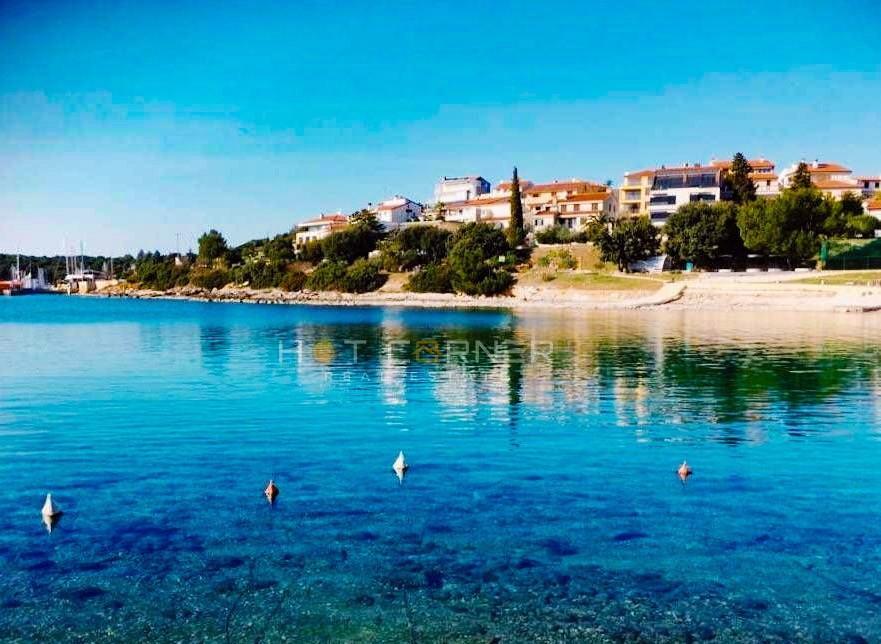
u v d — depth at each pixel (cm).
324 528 1566
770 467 2009
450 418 2667
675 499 1745
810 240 10231
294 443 2291
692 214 11544
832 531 1549
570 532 1541
